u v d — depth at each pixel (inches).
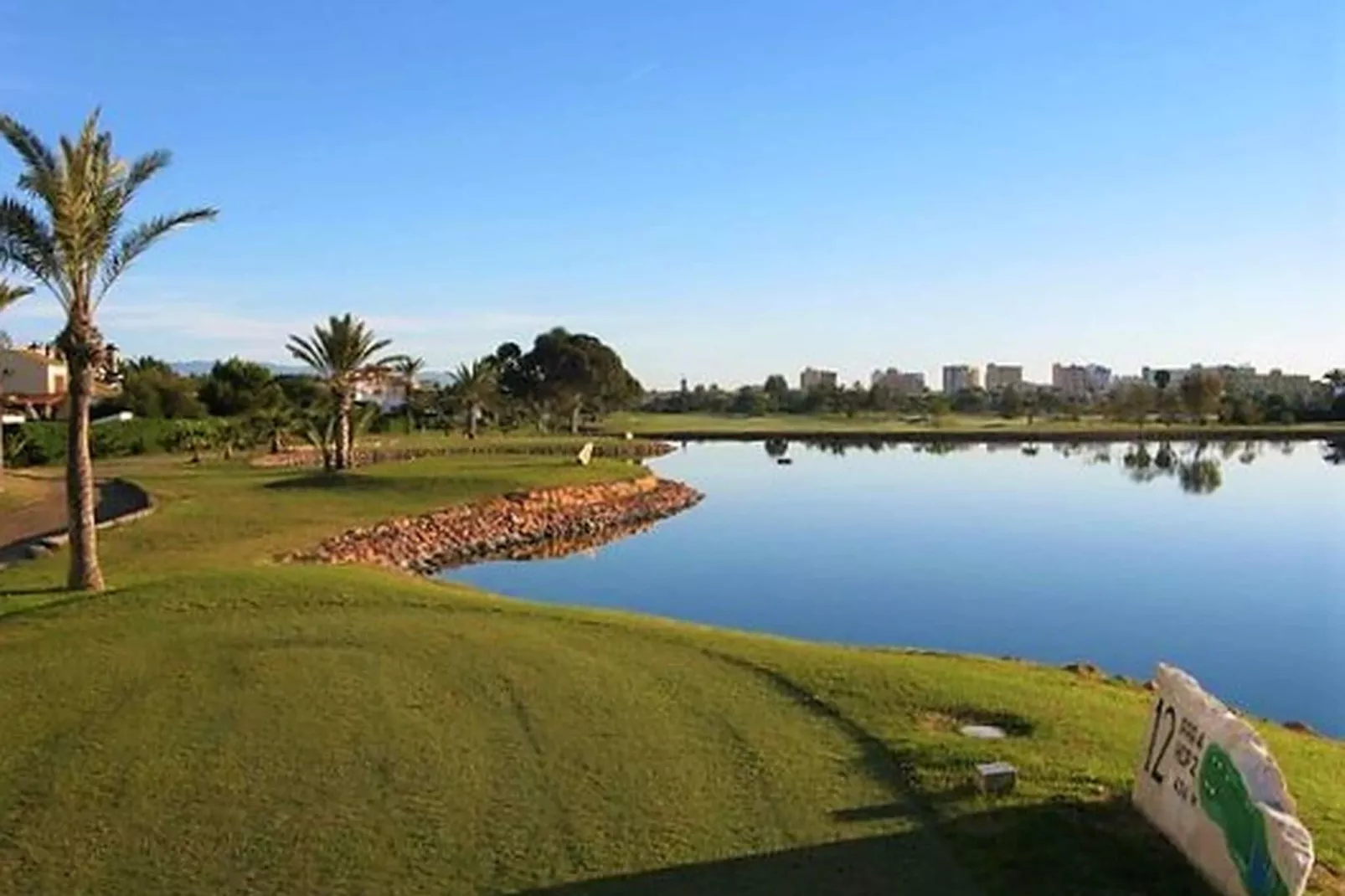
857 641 875.4
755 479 2492.6
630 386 4968.0
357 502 1528.1
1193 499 2012.8
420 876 285.7
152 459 2340.1
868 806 327.9
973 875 283.1
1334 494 2100.1
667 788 342.6
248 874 287.4
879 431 4372.5
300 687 455.2
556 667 489.4
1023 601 1050.1
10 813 326.0
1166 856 293.6
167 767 362.6
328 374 1988.2
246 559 1016.2
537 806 329.1
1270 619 968.3
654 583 1160.8
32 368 3080.7
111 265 717.9
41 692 449.4
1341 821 325.7
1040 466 2861.7
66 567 833.5
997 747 378.0
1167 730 312.3
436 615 611.5
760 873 284.7
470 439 3314.5
